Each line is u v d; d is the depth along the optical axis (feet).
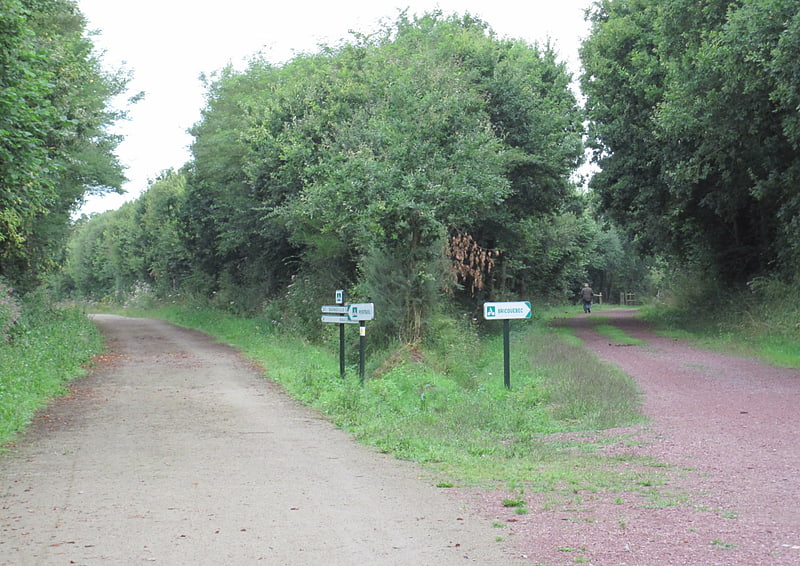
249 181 97.86
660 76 92.22
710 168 82.43
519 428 33.94
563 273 172.45
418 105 57.11
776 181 75.05
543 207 99.81
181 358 70.64
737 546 17.19
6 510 21.03
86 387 49.29
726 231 101.24
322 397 42.55
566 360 55.62
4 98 40.98
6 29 41.75
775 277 82.99
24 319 70.85
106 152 89.61
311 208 67.31
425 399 40.55
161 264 209.97
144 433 33.37
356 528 19.20
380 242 55.93
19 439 31.78
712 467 25.46
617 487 22.98
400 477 24.97
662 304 129.70
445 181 55.21
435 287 56.95
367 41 89.35
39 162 44.78
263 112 92.53
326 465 26.89
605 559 16.49
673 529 18.60
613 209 111.96
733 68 62.90
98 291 303.89
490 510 20.75
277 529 19.13
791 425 32.65
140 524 19.62
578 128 106.22
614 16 103.04
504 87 90.38
